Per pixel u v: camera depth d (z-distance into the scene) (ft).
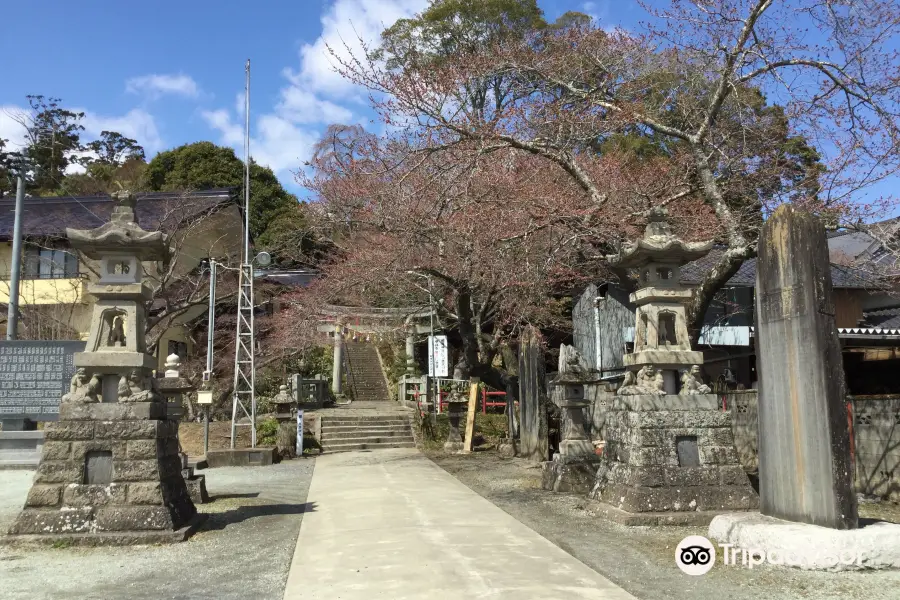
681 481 25.44
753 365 52.44
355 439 60.85
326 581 17.89
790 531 18.75
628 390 27.32
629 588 16.88
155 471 23.04
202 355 82.28
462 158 33.35
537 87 39.37
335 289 52.80
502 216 36.35
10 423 45.91
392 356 102.58
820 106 32.60
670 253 26.96
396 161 38.99
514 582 17.35
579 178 35.04
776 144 38.06
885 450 27.81
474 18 66.39
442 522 25.91
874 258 37.99
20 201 51.13
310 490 36.37
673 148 49.78
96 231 23.95
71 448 22.97
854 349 46.65
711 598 16.03
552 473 34.35
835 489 18.79
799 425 20.15
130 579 18.29
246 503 31.81
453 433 57.93
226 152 109.50
